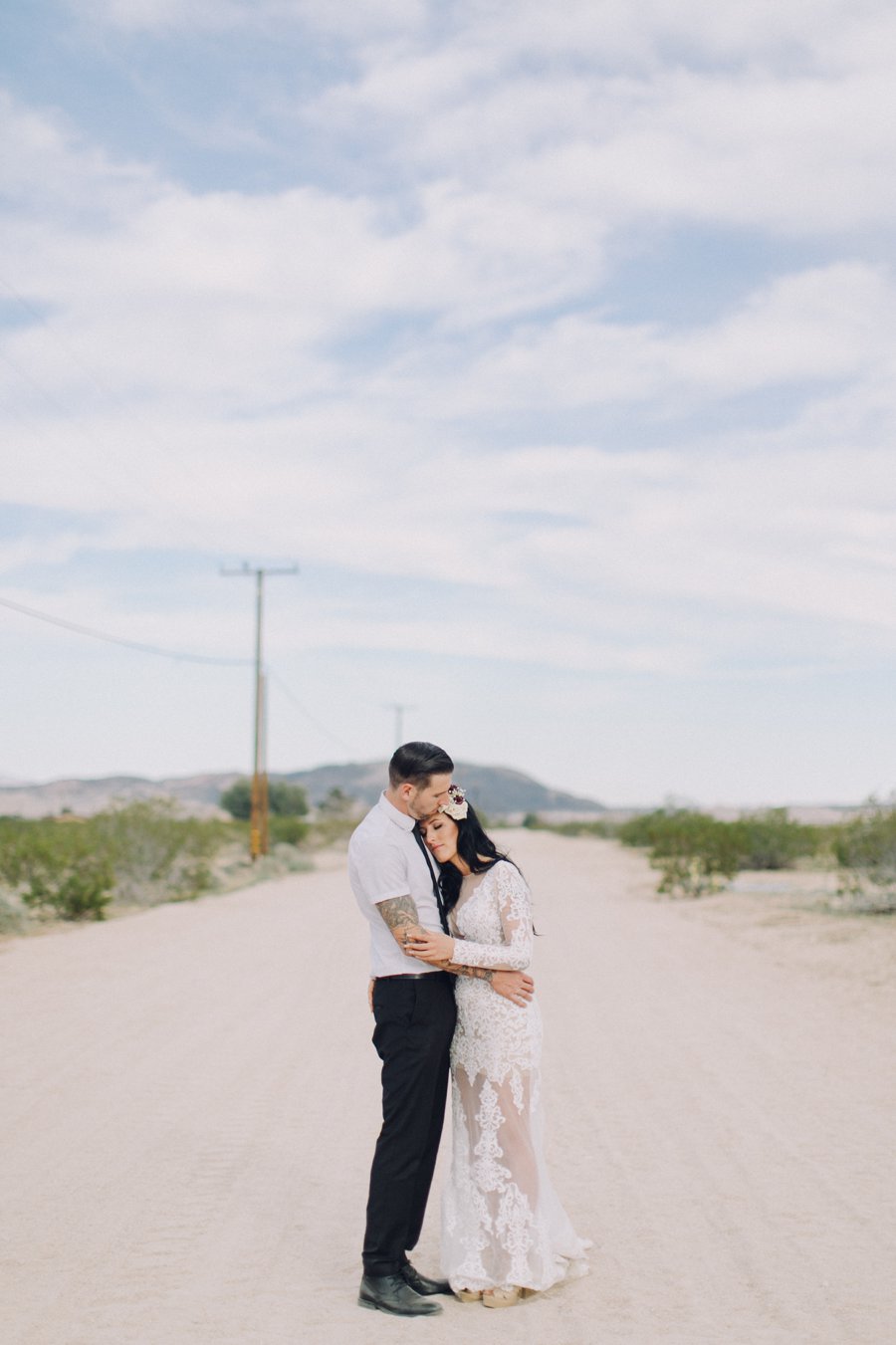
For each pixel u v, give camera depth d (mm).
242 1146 7660
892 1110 8453
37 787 171250
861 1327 4949
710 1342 4820
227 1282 5473
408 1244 5438
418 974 5340
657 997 13352
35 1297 5281
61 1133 7949
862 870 24078
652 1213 6402
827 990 13727
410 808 5457
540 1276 5289
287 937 19781
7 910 21328
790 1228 6145
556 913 23734
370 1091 9070
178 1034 11258
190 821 32062
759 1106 8594
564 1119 8305
